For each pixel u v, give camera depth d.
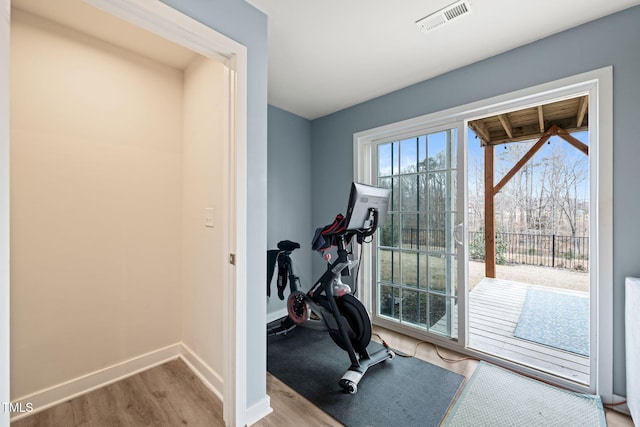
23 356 1.55
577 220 5.28
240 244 1.44
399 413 1.57
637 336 1.32
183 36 1.26
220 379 1.72
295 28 1.74
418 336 2.52
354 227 1.92
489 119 3.98
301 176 3.31
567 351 2.33
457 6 1.55
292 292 2.59
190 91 2.08
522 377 1.91
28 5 1.49
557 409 1.58
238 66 1.41
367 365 1.93
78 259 1.74
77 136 1.73
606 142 1.60
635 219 1.53
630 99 1.54
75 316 1.73
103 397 1.70
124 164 1.92
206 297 1.88
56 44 1.65
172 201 2.16
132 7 1.07
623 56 1.57
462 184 2.26
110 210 1.86
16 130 1.52
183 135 2.20
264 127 1.58
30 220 1.57
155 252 2.07
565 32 1.74
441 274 2.41
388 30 1.76
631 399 1.44
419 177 2.55
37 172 1.59
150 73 2.03
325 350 2.32
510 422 1.49
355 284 2.84
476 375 1.93
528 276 5.15
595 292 1.69
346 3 1.53
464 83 2.18
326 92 2.65
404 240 2.66
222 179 1.70
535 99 1.91
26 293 1.56
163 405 1.64
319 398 1.70
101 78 1.81
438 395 1.72
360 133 2.88
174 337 2.18
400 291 2.69
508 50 1.97
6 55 0.82
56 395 1.65
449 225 2.37
